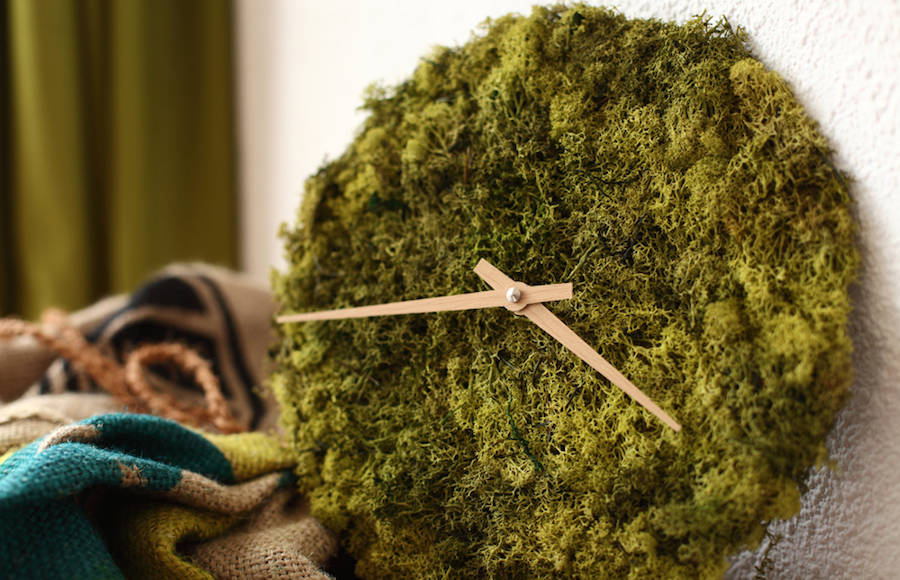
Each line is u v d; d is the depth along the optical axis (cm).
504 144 57
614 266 54
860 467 52
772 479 50
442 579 56
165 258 120
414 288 59
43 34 105
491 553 55
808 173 51
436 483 57
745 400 51
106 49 116
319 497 60
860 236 51
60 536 51
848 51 51
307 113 104
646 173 54
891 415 51
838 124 51
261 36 115
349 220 62
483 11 72
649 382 53
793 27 52
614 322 54
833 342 50
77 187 112
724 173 52
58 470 51
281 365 63
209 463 59
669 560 52
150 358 76
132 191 114
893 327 50
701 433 52
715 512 51
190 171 123
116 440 56
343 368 61
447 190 59
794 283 50
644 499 53
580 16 57
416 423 59
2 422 61
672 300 54
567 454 54
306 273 63
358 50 90
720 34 54
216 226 124
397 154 61
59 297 112
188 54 120
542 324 55
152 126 116
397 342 60
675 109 53
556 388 55
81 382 78
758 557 58
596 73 56
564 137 56
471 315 58
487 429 57
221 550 56
